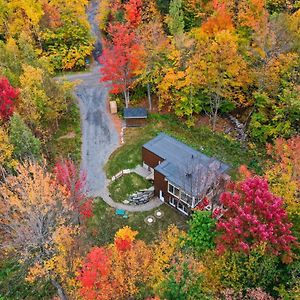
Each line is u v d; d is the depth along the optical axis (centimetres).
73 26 6681
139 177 5003
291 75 5188
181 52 5341
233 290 2897
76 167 5138
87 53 6744
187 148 4881
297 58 5191
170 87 5681
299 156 3753
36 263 3391
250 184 3100
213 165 4422
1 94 4591
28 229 3444
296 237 3172
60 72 6688
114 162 5203
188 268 2872
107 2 6994
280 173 3694
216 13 5559
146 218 4594
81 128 5706
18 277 3909
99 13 7244
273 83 5172
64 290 3475
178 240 3419
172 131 5622
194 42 5506
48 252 3434
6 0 6544
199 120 5781
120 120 5844
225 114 5844
